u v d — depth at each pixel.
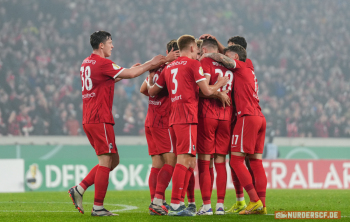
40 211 20.36
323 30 92.31
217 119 18.12
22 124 58.56
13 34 72.44
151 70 19.30
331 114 73.12
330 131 69.81
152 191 19.20
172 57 18.38
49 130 60.34
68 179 44.34
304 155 55.38
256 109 18.27
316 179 47.97
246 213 17.77
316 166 48.19
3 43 70.56
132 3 86.94
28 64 68.00
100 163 17.39
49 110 61.88
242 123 18.12
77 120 63.25
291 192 36.00
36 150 48.88
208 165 18.28
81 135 61.91
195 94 17.20
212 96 17.80
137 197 30.98
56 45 73.94
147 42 82.12
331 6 96.69
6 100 60.53
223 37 90.00
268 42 88.50
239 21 91.94
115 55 79.06
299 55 86.50
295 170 47.56
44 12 78.81
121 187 45.03
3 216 17.59
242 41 20.66
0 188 41.97
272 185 46.66
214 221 15.07
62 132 60.50
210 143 18.09
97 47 17.86
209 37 19.34
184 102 17.02
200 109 18.11
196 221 14.98
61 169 44.19
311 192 35.94
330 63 86.06
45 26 75.81
